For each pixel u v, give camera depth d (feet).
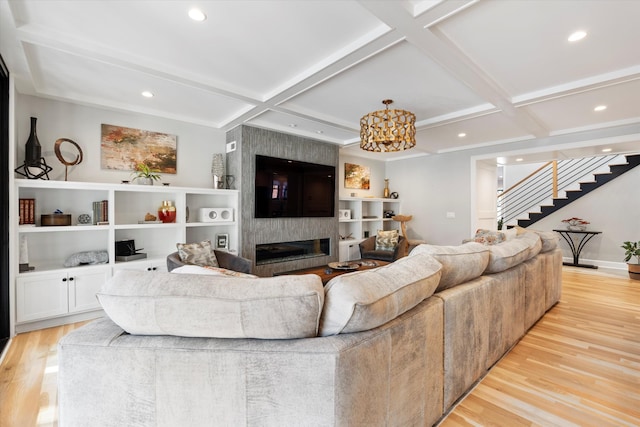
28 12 6.15
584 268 18.16
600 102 10.67
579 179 21.53
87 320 9.90
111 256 10.24
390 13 5.84
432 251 5.66
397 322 4.01
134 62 7.91
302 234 15.72
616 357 7.25
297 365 3.05
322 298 3.29
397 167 22.20
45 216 9.53
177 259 9.26
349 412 3.14
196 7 6.01
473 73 8.29
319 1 5.81
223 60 8.16
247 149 13.58
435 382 4.85
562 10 6.02
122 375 3.12
